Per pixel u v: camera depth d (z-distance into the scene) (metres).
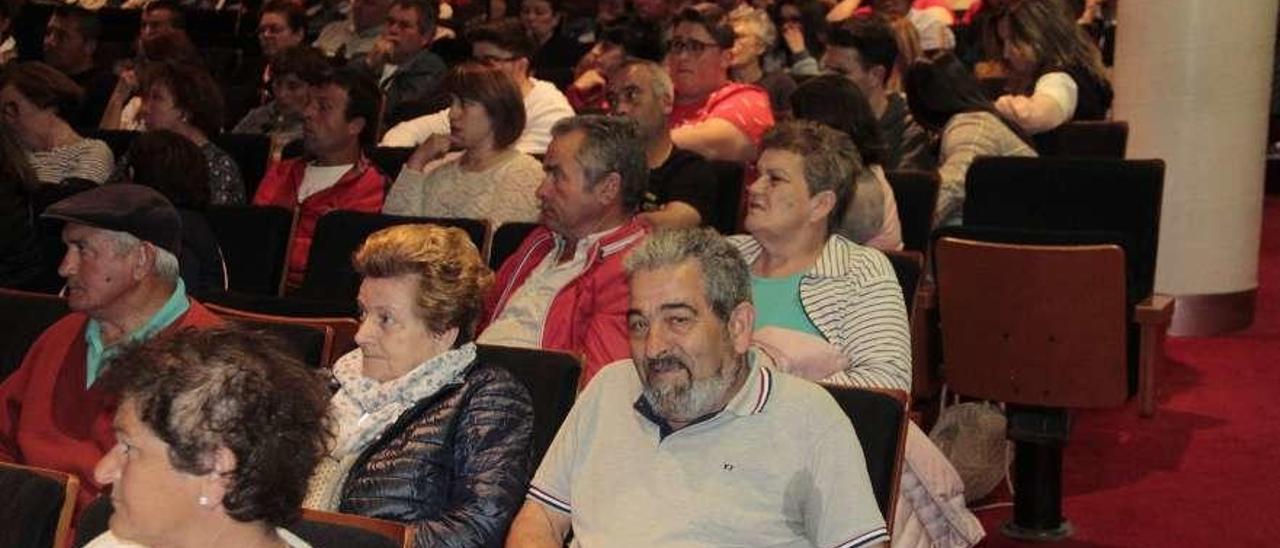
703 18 5.98
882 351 3.39
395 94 7.64
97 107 8.28
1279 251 8.35
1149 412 4.57
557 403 3.06
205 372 1.83
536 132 6.26
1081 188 5.10
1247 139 6.57
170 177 4.64
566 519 2.89
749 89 5.81
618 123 3.86
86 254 3.29
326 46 9.07
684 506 2.74
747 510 2.72
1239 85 6.48
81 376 3.35
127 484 1.82
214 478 1.82
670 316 2.69
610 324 3.68
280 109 7.12
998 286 4.32
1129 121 6.57
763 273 3.59
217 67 9.25
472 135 4.84
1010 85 6.36
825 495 2.71
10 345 3.70
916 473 3.38
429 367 2.93
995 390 4.43
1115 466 5.12
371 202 5.46
